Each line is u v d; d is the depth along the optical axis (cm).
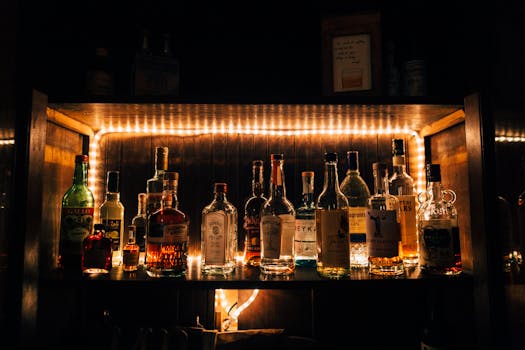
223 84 154
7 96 104
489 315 103
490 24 114
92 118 132
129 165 151
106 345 126
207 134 152
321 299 142
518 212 110
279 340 127
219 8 153
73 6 144
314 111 123
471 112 112
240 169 150
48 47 131
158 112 124
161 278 109
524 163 112
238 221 148
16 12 106
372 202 125
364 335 141
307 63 154
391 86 131
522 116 113
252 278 108
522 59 114
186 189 150
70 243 122
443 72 148
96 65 131
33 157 106
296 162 151
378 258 117
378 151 152
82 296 138
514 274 107
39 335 113
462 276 110
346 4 152
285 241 125
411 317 142
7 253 101
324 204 130
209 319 142
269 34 155
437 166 115
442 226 114
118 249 133
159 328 124
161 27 153
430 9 149
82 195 130
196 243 147
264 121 137
